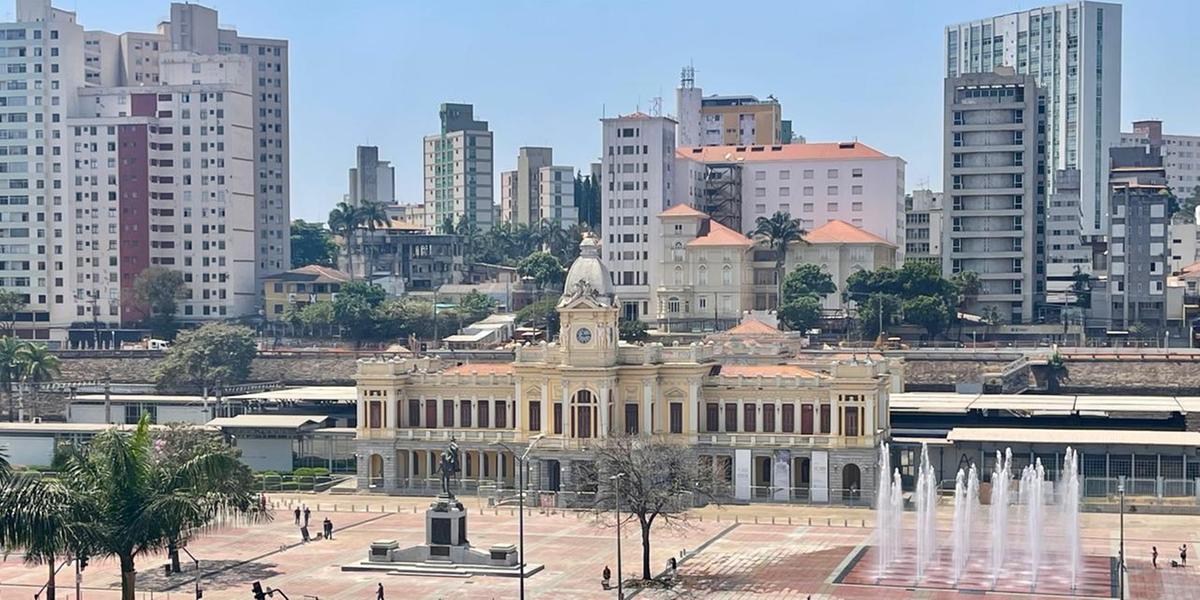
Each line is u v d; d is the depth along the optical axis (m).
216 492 131.88
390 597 142.25
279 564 160.38
